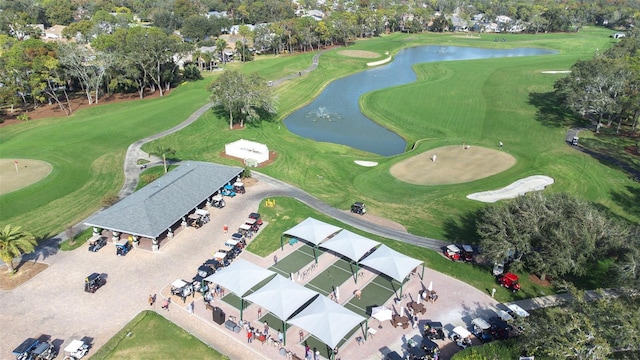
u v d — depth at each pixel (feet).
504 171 319.47
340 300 189.16
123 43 497.87
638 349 132.77
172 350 160.86
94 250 218.59
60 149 343.26
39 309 179.32
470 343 162.50
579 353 129.08
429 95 523.70
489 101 491.72
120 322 173.47
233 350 162.09
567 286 157.38
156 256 216.74
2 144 355.56
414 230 245.65
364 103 502.79
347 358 158.20
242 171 298.56
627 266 170.81
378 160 347.97
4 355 155.94
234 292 178.09
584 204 202.39
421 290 196.34
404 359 156.35
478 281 203.10
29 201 265.95
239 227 242.37
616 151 349.82
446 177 312.50
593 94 386.93
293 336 169.58
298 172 320.70
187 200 250.37
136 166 322.55
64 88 456.45
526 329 146.82
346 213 263.70
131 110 447.01
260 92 390.01
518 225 197.98
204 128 405.59
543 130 401.08
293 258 219.00
